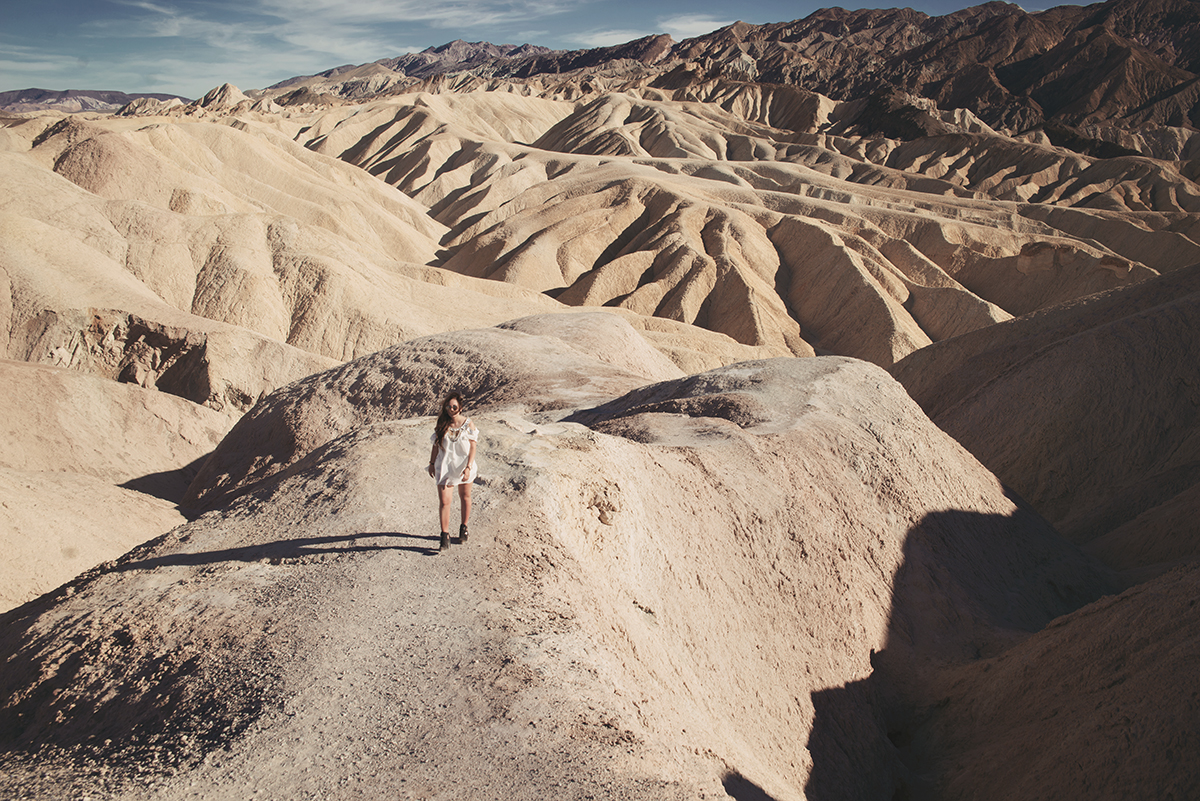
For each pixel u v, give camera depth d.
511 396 22.42
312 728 4.93
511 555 6.92
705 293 70.94
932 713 11.28
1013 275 71.56
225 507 8.99
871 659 11.97
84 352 38.31
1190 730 7.14
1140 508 22.80
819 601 11.85
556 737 4.82
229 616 6.24
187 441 31.92
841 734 10.24
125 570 7.45
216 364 38.06
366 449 9.27
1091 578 16.14
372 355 26.77
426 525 7.49
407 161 140.62
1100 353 28.91
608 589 7.71
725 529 11.35
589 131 156.88
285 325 48.62
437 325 51.84
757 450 13.53
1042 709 9.42
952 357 40.75
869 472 14.64
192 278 48.78
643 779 4.52
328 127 167.50
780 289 74.88
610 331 31.50
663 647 7.96
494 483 8.16
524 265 79.62
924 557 13.88
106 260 44.84
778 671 10.28
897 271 72.31
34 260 40.44
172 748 4.96
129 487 27.56
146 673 5.78
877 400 16.98
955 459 16.77
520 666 5.45
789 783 8.43
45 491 19.62
